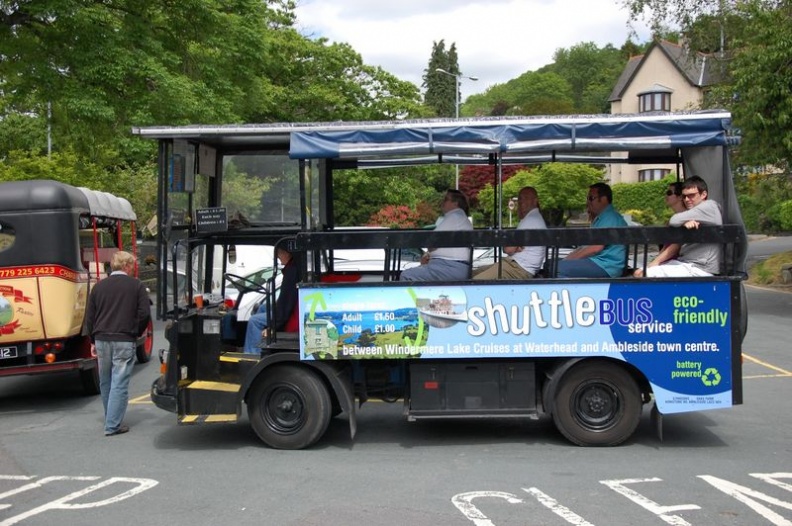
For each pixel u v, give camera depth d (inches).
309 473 246.2
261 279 369.7
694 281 261.0
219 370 278.7
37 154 983.0
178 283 287.6
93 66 550.6
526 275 280.2
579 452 265.4
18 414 357.4
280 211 320.8
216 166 320.5
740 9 657.6
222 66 696.4
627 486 226.4
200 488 233.0
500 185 269.4
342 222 402.9
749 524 194.5
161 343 556.4
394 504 213.5
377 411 340.5
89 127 604.7
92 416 347.3
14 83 585.3
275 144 314.0
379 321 264.8
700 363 262.2
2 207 357.4
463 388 269.4
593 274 275.3
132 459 269.4
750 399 350.0
